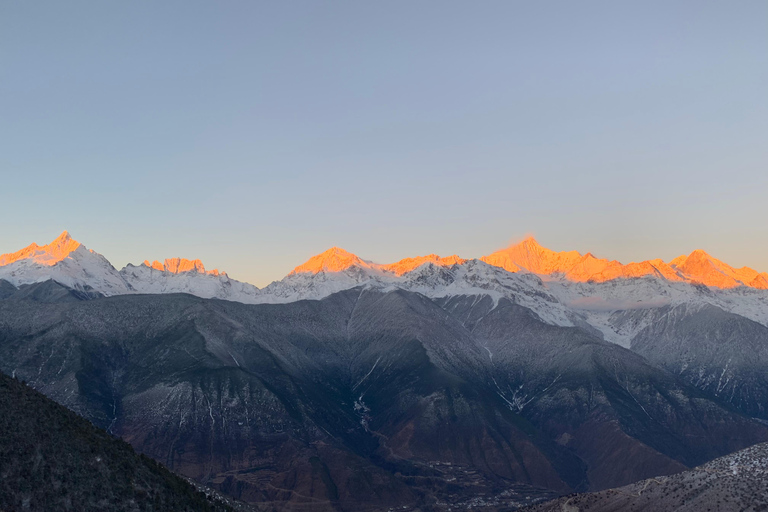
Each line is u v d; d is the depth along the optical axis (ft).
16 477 393.50
